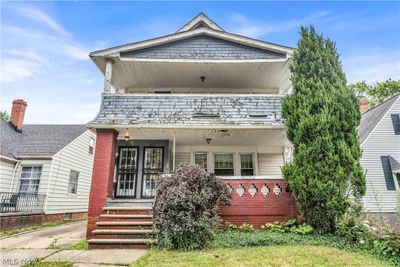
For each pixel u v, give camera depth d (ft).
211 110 31.09
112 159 29.25
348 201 21.86
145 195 35.06
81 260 18.49
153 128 30.14
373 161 49.85
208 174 24.67
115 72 36.09
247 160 40.24
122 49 32.65
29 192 44.27
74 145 53.31
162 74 36.78
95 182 27.91
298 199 23.99
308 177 23.29
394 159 49.90
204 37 35.01
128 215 25.91
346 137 24.31
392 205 47.34
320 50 27.68
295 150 25.53
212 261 16.90
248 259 17.29
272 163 40.50
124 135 33.96
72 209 52.29
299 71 27.78
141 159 36.27
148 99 31.32
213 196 23.72
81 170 56.29
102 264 17.48
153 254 19.26
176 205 20.99
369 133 51.60
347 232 21.47
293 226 25.36
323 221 22.81
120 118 30.01
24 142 49.62
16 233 32.35
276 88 41.19
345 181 22.58
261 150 40.52
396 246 18.15
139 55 33.42
